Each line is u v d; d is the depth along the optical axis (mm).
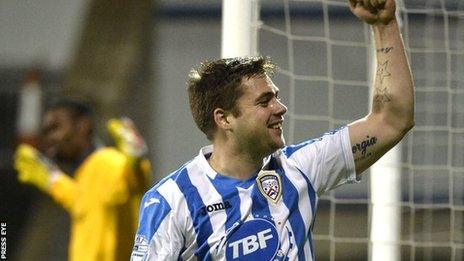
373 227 17266
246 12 13430
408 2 23109
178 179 10086
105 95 36188
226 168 10148
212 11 36375
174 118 35094
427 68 24438
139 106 35938
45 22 38719
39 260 31938
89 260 19641
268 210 9992
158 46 36375
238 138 10062
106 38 38188
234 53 13383
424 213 24609
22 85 37188
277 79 28250
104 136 33906
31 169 20531
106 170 19594
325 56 28516
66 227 33688
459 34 24109
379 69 10445
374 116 10508
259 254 9836
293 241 9953
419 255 26016
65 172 22703
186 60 35844
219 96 10109
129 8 37844
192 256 9977
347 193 29234
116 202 19531
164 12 36531
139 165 19703
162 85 35656
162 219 9875
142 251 9820
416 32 24000
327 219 29703
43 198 35250
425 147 24828
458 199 24812
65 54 38281
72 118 20125
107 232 19641
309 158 10352
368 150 10422
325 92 27797
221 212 9922
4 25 38438
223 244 9836
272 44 28750
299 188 10164
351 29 28266
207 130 10344
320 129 27406
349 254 29625
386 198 17141
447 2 23391
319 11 28188
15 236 33312
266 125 10000
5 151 36094
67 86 36844
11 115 36344
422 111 24766
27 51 38281
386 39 10430
